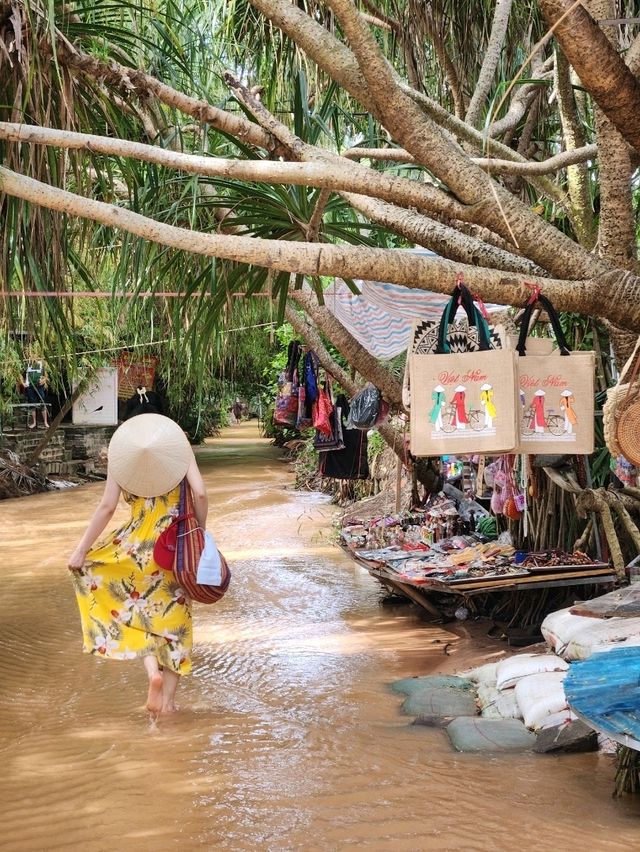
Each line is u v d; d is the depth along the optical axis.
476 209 4.36
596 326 6.46
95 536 4.96
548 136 8.09
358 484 15.12
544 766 4.03
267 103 6.53
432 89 8.09
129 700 5.36
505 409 4.02
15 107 4.98
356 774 4.04
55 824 3.59
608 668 3.76
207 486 20.58
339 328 7.96
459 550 7.61
